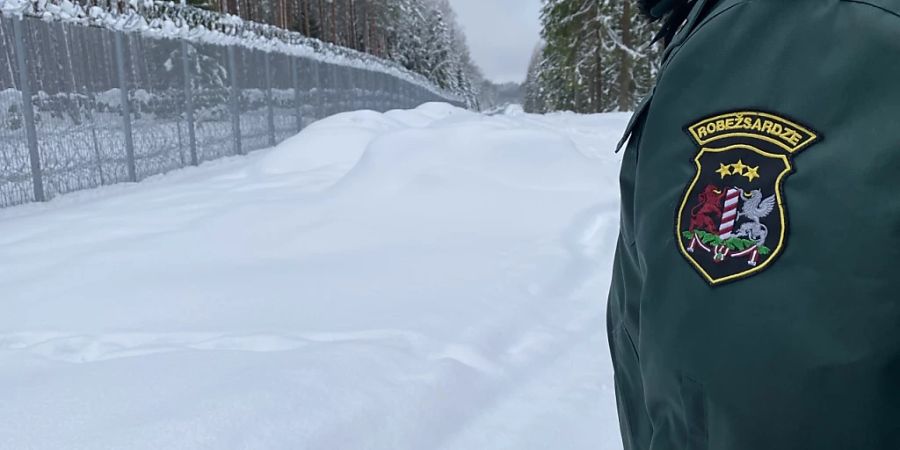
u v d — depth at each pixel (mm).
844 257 510
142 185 8867
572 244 4496
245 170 8984
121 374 2467
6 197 7090
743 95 585
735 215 567
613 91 28609
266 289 3578
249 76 14047
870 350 505
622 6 22391
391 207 5312
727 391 565
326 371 2428
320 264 4039
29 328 3172
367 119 9992
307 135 9016
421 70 65188
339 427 2102
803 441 534
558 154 6164
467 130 6297
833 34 551
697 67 632
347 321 3066
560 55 28500
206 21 12273
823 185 525
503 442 2176
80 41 8367
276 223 4984
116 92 9102
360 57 25234
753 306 549
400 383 2389
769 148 557
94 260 4312
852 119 527
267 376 2373
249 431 2021
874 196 506
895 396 510
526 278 3711
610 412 2367
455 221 4965
